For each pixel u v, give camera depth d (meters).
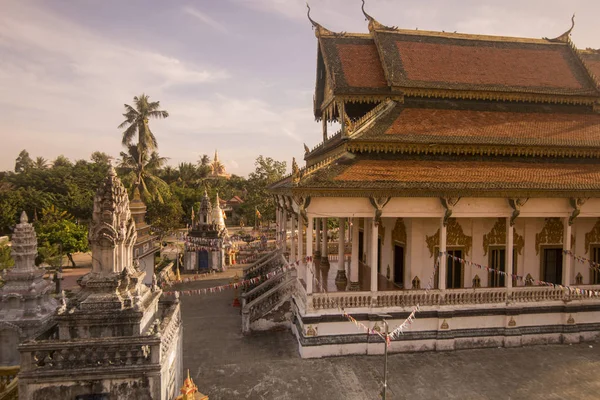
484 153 24.12
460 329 22.17
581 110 28.03
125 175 67.44
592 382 18.50
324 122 32.00
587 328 23.28
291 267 26.78
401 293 21.73
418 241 24.25
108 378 12.63
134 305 14.50
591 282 26.09
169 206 73.38
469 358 21.03
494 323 22.50
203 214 49.31
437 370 19.66
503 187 21.77
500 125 25.28
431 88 26.25
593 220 26.16
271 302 25.25
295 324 23.83
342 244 26.72
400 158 23.41
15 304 20.84
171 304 17.47
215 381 18.52
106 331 14.24
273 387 17.98
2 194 74.88
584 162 25.08
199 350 22.06
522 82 27.78
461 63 28.48
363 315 21.42
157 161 72.44
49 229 48.56
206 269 45.88
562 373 19.39
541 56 30.12
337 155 24.03
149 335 13.02
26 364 12.45
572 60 30.22
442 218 22.34
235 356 21.28
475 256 24.94
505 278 23.25
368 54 28.56
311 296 21.16
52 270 41.41
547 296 23.11
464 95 26.67
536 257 25.59
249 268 37.47
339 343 21.16
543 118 26.56
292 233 28.45
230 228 91.75
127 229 16.00
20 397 12.34
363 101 25.83
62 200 79.69
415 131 23.88
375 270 21.69
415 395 17.33
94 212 15.37
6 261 35.62
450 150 23.75
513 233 25.14
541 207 23.19
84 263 52.31
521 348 22.38
